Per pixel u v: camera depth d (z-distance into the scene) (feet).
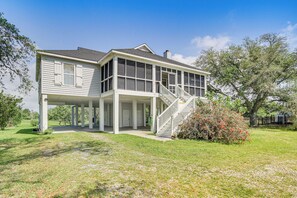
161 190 10.27
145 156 18.17
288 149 22.03
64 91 39.01
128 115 61.41
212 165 15.11
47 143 25.99
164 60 48.80
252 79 60.08
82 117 59.06
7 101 32.86
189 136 30.14
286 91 58.95
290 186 10.91
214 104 33.88
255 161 16.43
